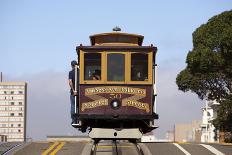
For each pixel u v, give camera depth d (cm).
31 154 2614
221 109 6556
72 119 3066
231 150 2800
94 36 3036
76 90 2941
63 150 2730
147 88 2922
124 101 2919
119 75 2927
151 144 2966
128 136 2945
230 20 6444
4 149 2800
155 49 2927
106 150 2745
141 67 2933
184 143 3048
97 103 2923
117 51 2928
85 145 2909
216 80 6588
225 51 6162
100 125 3031
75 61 2977
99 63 2936
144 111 2914
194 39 6600
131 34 3014
